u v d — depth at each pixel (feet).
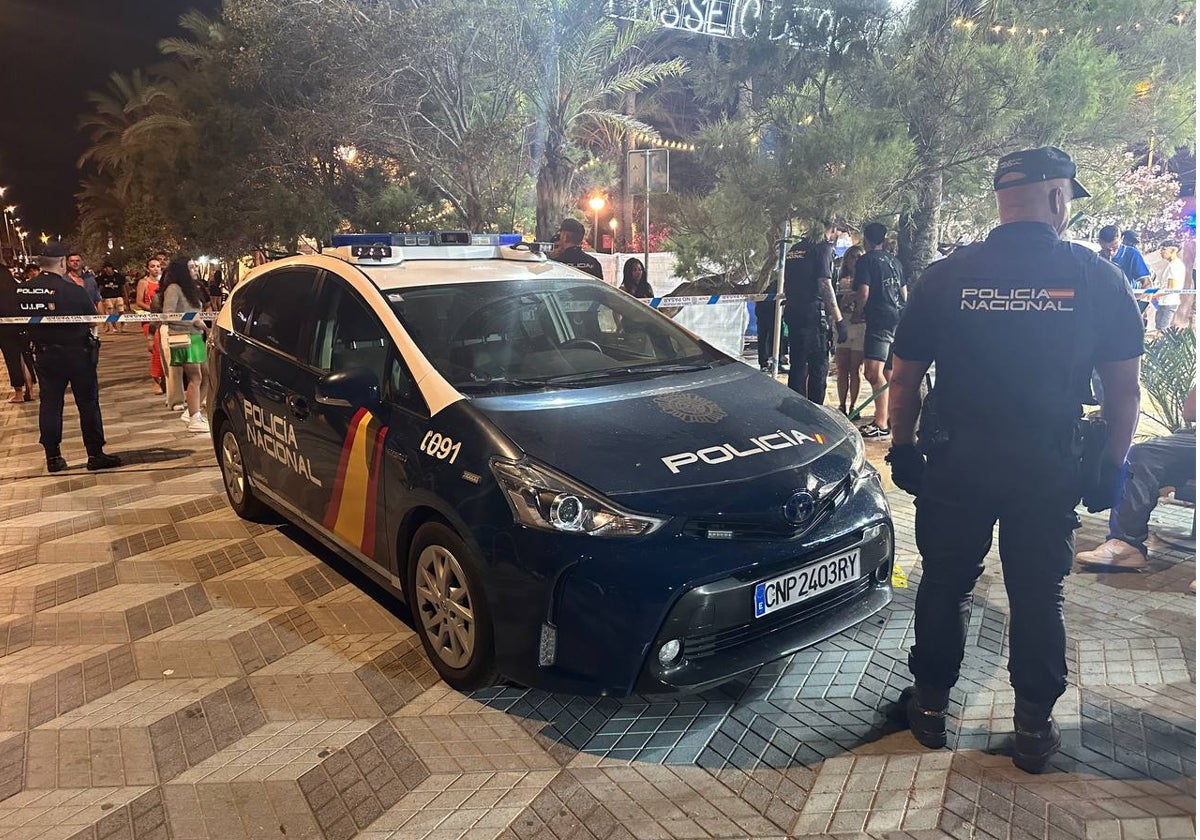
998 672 10.43
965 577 8.65
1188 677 10.09
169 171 53.62
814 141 23.30
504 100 39.70
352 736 9.63
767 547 9.22
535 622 9.13
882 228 21.97
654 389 11.49
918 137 25.55
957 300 8.06
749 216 25.27
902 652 11.03
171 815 8.38
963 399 8.18
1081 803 8.06
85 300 21.34
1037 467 7.96
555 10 37.76
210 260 55.98
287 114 43.83
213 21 49.39
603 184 53.83
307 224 43.42
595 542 8.91
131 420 28.94
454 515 9.76
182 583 14.15
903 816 8.01
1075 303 7.68
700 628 8.91
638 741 9.37
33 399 34.35
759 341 29.09
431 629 10.71
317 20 39.78
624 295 14.34
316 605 13.09
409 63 38.37
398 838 7.98
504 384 11.27
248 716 10.11
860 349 23.80
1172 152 25.49
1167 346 17.94
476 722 9.85
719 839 7.83
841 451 10.70
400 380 11.49
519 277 13.75
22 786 8.94
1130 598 12.16
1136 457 12.92
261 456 15.10
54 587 14.23
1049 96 23.11
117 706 10.43
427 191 43.16
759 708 9.91
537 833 7.98
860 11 24.57
